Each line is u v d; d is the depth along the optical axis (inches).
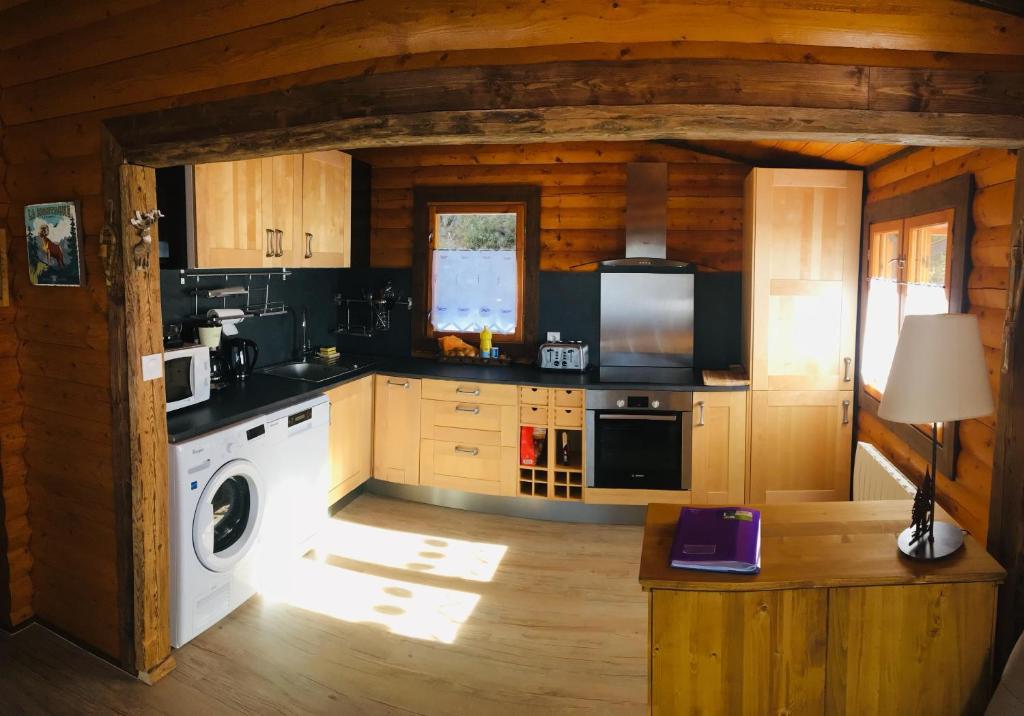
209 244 137.6
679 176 191.5
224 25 96.2
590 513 177.9
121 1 103.8
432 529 171.8
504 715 103.0
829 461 171.0
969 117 81.2
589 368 193.6
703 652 81.7
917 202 130.0
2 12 115.6
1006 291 89.4
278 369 184.4
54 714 103.7
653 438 172.6
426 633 125.1
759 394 170.4
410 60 86.0
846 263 167.0
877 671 82.0
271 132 93.5
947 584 80.9
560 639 123.5
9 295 121.4
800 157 173.5
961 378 79.0
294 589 140.6
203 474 121.4
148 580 111.3
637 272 192.9
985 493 101.7
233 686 109.9
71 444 118.1
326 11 89.7
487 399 179.3
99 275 110.3
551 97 82.3
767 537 91.1
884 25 80.7
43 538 125.0
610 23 81.3
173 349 132.2
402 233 210.4
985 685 82.2
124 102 105.2
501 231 203.5
